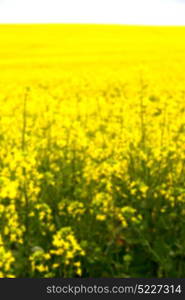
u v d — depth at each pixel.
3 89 18.52
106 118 12.68
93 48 42.38
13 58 37.22
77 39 49.88
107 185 7.64
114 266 6.98
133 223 7.09
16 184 6.53
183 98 13.63
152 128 10.67
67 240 6.17
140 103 10.59
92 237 7.25
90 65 31.02
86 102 12.59
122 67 28.84
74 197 8.12
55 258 6.62
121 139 9.69
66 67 30.25
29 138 9.49
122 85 19.42
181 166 8.65
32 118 12.06
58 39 49.81
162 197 8.27
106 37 51.66
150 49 40.34
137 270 6.90
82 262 6.81
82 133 9.32
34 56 38.22
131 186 7.66
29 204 7.05
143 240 7.07
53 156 9.74
